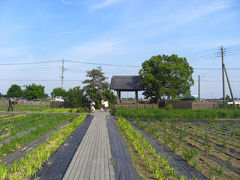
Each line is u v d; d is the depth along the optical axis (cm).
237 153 888
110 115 2470
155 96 3678
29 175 596
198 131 1445
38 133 1184
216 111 2552
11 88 7688
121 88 3541
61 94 7381
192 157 808
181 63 3506
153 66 3469
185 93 3541
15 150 870
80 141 1027
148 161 677
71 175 589
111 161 718
